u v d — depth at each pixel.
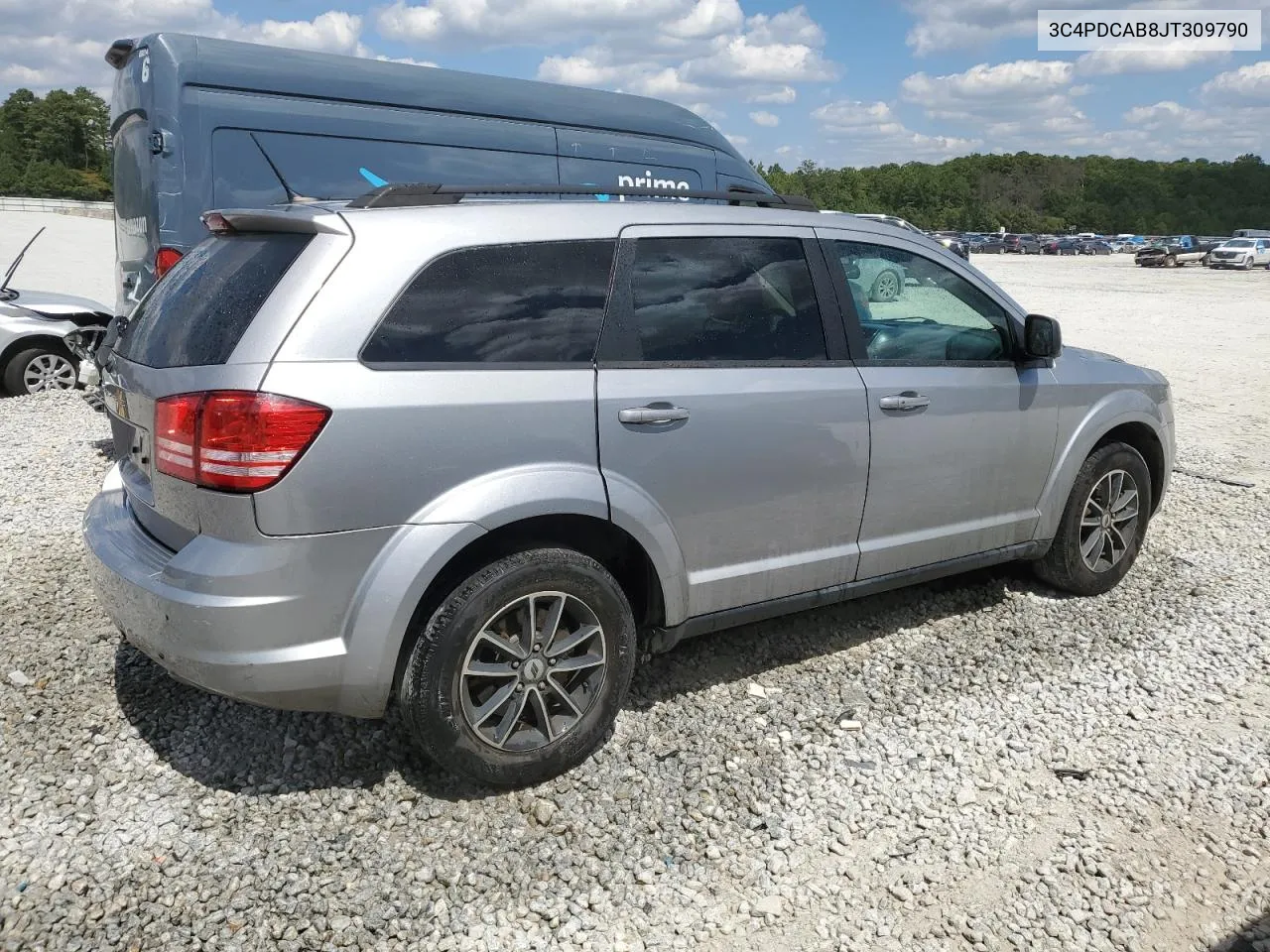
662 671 3.98
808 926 2.68
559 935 2.61
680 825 3.06
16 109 138.62
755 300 3.60
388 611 2.85
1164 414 5.05
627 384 3.23
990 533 4.36
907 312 4.04
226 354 2.78
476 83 7.66
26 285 22.75
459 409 2.91
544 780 3.23
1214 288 32.31
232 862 2.82
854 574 3.95
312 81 6.83
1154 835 3.07
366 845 2.91
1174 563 5.43
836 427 3.71
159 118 6.31
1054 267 46.59
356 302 2.83
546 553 3.09
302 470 2.71
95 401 8.67
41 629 4.19
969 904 2.77
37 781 3.13
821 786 3.27
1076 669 4.12
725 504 3.48
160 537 3.05
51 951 2.47
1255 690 3.99
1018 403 4.30
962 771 3.38
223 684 2.77
